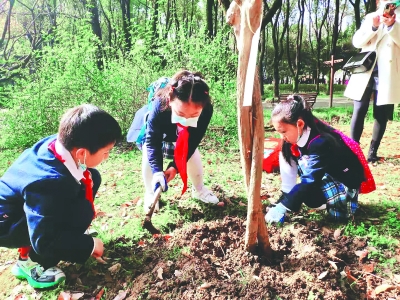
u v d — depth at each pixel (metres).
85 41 5.88
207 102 2.39
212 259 2.13
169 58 6.30
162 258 2.16
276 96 18.23
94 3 10.08
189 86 2.16
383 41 3.56
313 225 2.50
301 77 30.66
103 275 2.07
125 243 2.37
